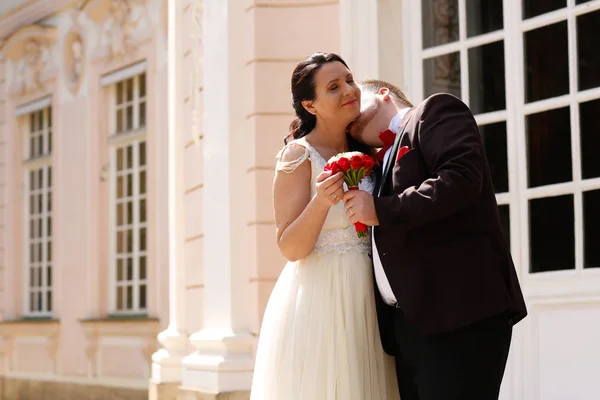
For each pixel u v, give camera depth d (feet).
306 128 11.39
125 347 34.55
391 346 10.86
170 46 25.04
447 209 9.50
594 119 15.61
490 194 10.14
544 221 16.22
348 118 11.02
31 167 42.63
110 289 36.96
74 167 38.68
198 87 22.68
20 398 40.88
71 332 37.99
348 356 10.75
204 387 19.63
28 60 42.32
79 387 36.86
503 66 17.10
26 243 43.01
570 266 15.80
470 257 9.89
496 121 17.11
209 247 20.61
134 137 35.91
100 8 37.06
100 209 37.29
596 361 15.15
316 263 11.06
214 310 20.30
